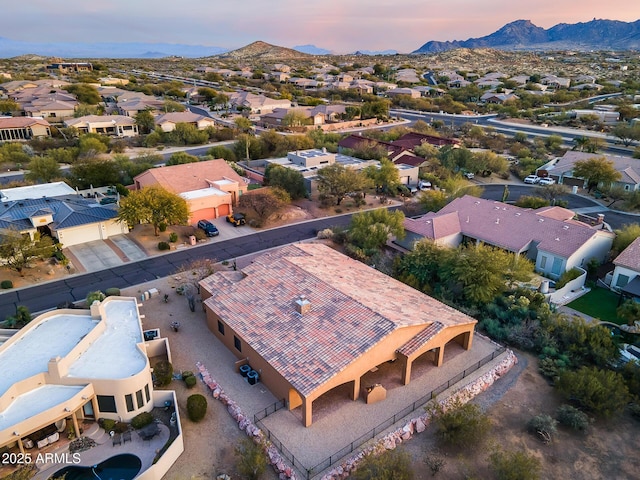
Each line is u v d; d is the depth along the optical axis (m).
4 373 28.81
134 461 26.16
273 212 63.34
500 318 40.34
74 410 26.39
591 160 78.12
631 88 194.12
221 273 40.72
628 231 51.97
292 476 24.92
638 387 32.19
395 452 26.61
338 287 35.53
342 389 31.89
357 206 71.31
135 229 59.72
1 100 140.50
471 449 27.86
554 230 51.03
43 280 47.03
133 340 32.50
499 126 139.12
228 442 27.78
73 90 159.38
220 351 35.88
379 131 122.75
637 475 26.53
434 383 32.66
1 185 72.31
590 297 45.06
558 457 27.56
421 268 46.06
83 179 72.62
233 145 102.00
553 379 33.97
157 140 110.25
